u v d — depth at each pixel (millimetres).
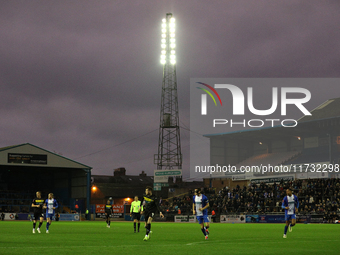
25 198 83188
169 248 14492
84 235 22672
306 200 58000
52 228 33438
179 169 81000
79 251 13289
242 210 64750
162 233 25578
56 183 86312
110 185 96625
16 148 71562
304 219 51562
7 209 78062
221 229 33094
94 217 72812
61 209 78812
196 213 19031
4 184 83312
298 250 14000
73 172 81125
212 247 14984
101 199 93875
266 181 67062
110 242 17344
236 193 68375
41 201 24953
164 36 82500
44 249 13820
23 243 16453
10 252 12688
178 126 85500
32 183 86000
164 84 85562
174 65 85250
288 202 20266
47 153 74062
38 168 80312
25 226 36500
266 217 54719
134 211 26094
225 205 66562
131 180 109500
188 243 16875
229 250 13867
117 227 36938
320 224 46844
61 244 16094
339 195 55562
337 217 50000
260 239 19562
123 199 96000
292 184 63281
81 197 78500
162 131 86062
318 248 14773
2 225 39125
